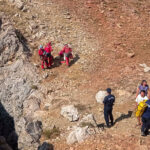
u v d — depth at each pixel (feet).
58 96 41.24
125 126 31.86
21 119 38.60
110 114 31.53
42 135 34.32
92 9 66.03
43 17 60.08
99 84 42.86
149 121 27.50
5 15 56.90
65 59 48.44
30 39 54.19
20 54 50.14
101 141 29.12
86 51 51.83
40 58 48.62
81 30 57.98
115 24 61.31
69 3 67.15
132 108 36.32
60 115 37.01
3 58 50.24
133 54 50.19
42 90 43.29
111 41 55.16
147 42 55.21
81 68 47.26
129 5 69.97
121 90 40.42
